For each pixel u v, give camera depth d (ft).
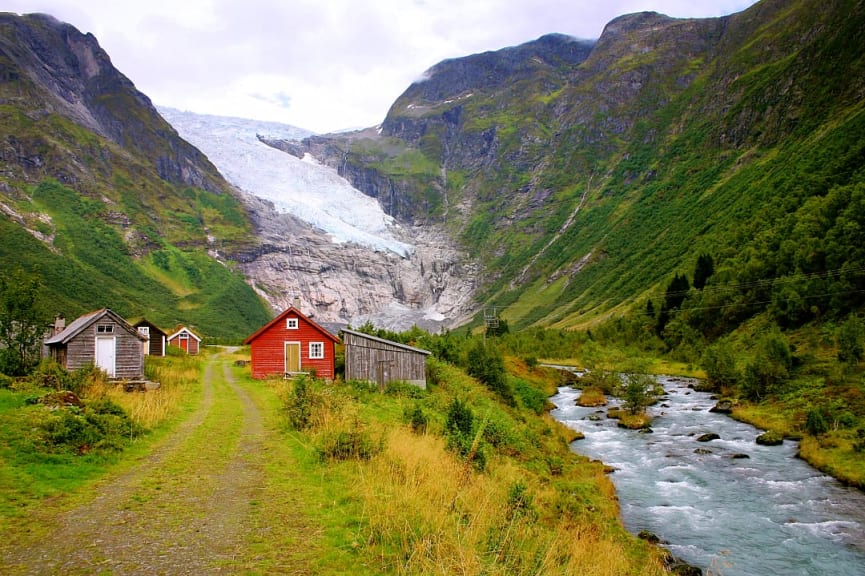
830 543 86.79
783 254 330.75
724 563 79.41
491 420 117.29
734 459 137.18
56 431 61.41
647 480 119.65
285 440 74.64
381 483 52.90
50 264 624.18
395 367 148.66
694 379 299.38
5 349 117.19
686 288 415.44
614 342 407.64
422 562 36.14
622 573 59.67
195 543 38.11
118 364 132.98
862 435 137.39
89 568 33.50
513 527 49.67
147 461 61.46
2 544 36.42
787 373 212.23
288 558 36.14
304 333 163.73
